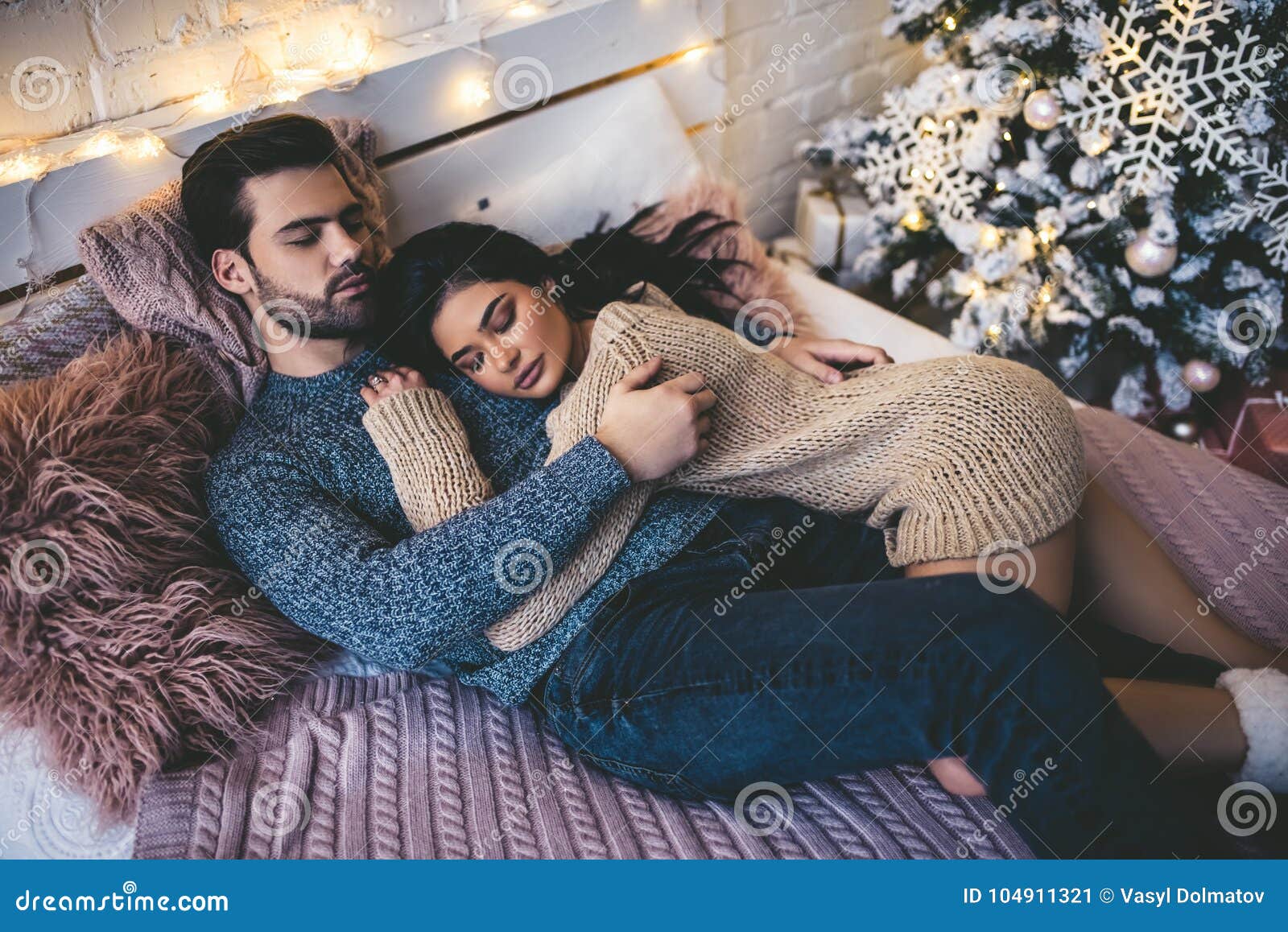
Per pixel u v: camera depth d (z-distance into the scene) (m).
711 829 1.02
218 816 0.99
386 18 1.50
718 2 1.76
